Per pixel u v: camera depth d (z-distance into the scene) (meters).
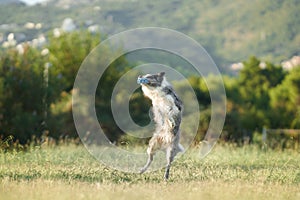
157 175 43.09
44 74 81.56
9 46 86.56
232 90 114.88
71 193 31.86
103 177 40.59
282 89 115.75
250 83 127.06
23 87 77.44
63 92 91.75
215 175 42.88
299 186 38.69
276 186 37.12
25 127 74.81
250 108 112.44
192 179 41.16
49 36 99.62
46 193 32.06
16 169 43.69
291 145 69.12
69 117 84.19
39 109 78.50
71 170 43.34
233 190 34.09
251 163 51.03
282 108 112.19
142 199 31.58
